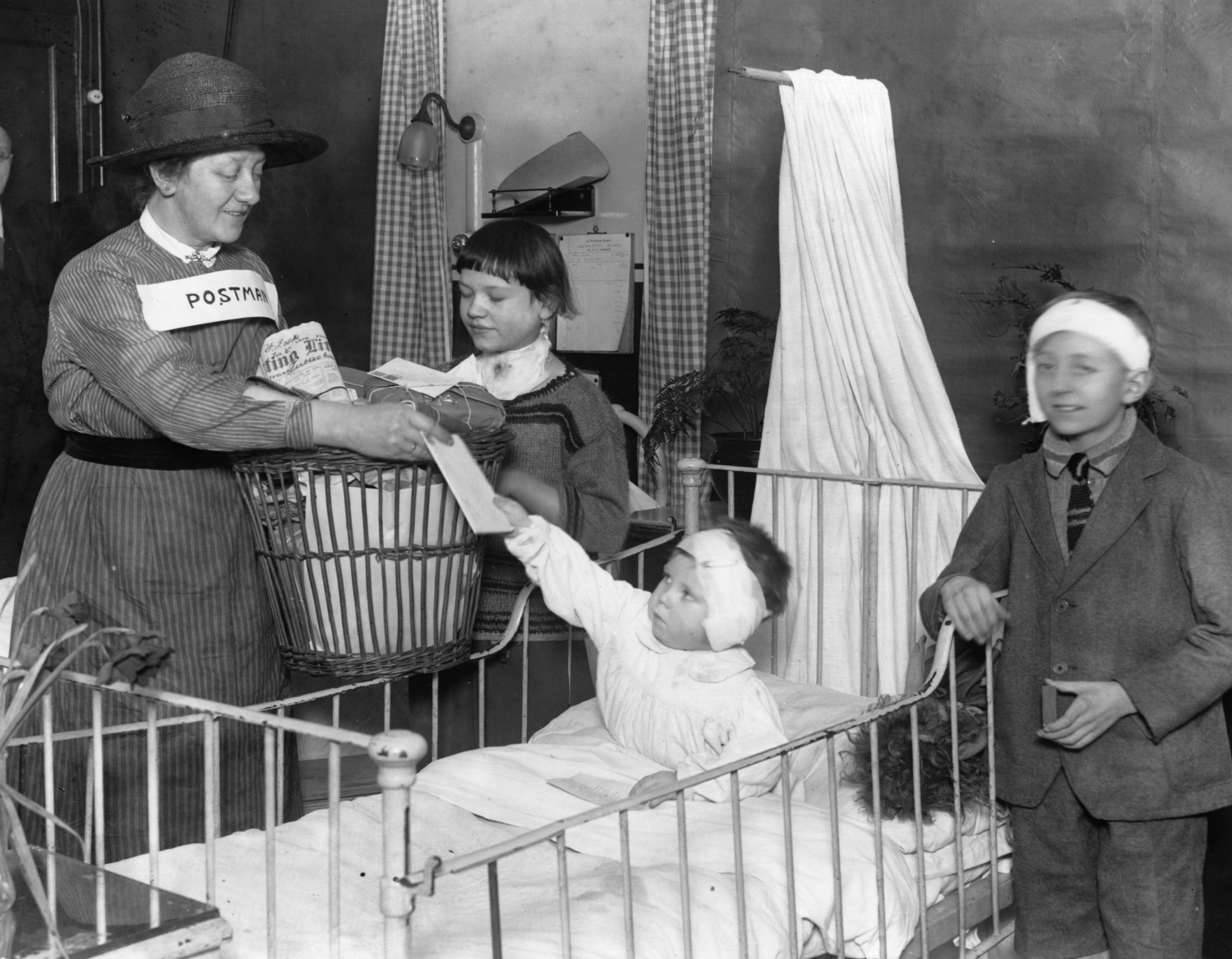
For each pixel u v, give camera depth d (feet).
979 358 15.34
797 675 10.37
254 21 19.38
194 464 7.54
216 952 4.73
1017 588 7.77
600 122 17.47
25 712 4.88
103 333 7.09
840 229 9.67
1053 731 7.29
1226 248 13.65
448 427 7.05
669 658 7.81
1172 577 7.29
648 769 7.84
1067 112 14.49
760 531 7.82
